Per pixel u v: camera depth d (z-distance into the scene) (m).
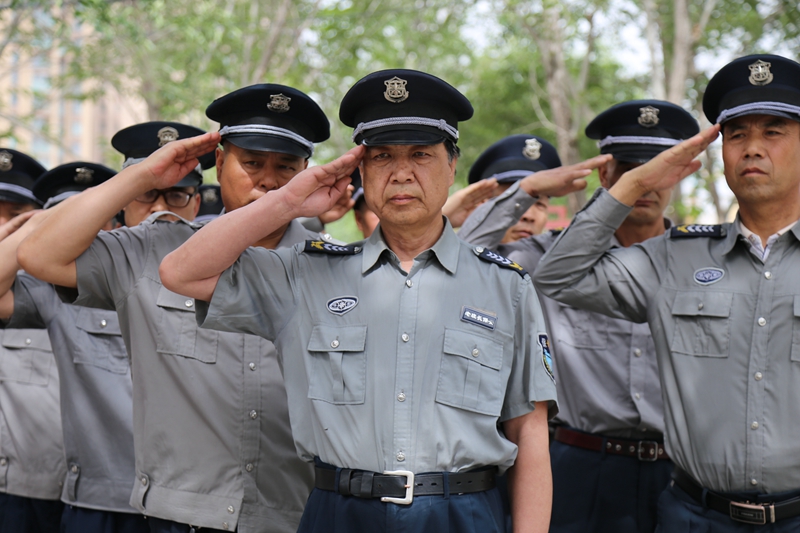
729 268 3.09
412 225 2.67
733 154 3.03
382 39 14.58
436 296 2.67
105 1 10.25
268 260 2.75
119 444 3.71
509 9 12.88
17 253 2.88
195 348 3.10
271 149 3.13
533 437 2.71
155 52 12.54
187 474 3.07
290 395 2.70
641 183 3.17
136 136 3.85
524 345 2.70
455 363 2.60
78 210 2.82
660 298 3.18
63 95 14.24
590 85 17.38
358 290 2.71
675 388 3.11
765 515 2.89
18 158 4.81
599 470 4.00
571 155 13.97
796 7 11.43
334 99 15.06
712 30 12.02
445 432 2.54
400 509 2.49
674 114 4.09
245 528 3.06
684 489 3.12
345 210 4.24
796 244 2.99
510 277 2.74
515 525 2.65
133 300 3.10
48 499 4.27
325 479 2.61
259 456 3.11
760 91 2.95
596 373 4.06
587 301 3.32
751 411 2.93
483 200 4.69
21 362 4.30
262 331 2.75
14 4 10.38
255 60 13.78
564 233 3.31
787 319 2.93
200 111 12.77
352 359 2.63
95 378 3.71
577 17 13.04
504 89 18.41
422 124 2.61
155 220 3.24
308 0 13.95
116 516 3.68
